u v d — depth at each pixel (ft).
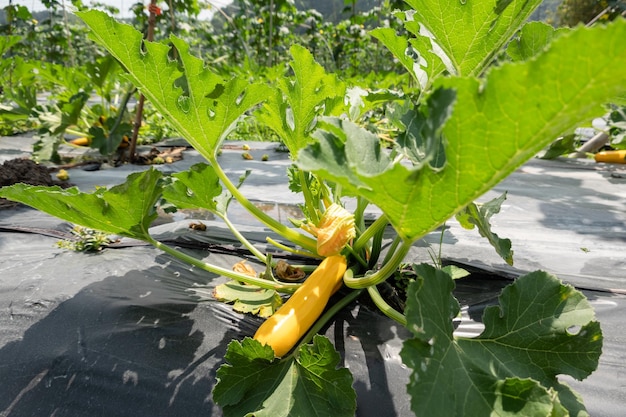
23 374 4.97
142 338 5.53
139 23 31.60
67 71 21.21
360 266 7.04
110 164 16.52
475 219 6.52
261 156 19.93
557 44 2.58
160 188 5.91
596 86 2.68
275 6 46.01
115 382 4.89
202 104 5.74
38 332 5.59
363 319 6.15
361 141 4.04
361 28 48.37
